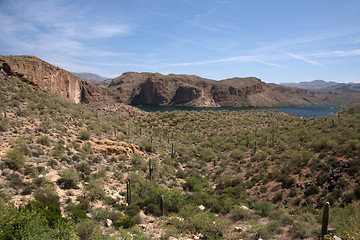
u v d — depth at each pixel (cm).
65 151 2019
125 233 965
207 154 3788
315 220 1300
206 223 1169
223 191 2197
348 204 1552
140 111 9356
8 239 659
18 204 1095
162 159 3086
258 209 1634
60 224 806
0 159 1457
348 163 1944
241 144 4084
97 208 1301
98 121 3547
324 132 3469
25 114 2478
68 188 1503
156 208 1445
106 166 2111
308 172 2173
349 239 827
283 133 4297
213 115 8019
